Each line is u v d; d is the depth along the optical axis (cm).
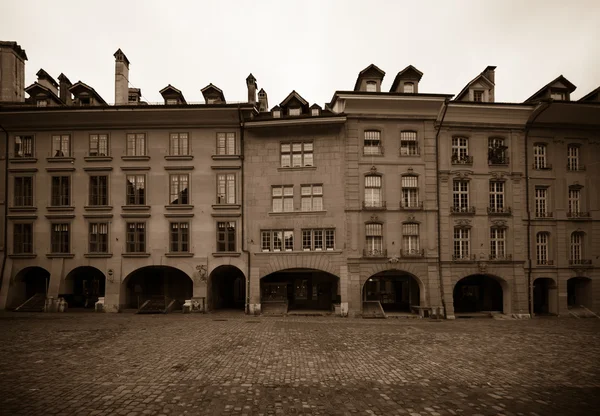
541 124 3020
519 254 2931
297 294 3212
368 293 3238
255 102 3344
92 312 2808
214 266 2873
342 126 2897
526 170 2995
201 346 1622
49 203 2947
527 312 2891
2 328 2056
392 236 2848
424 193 2884
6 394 1018
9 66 3161
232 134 2961
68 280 2930
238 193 2905
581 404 998
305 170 2891
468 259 2888
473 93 3031
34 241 2928
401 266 2825
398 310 3088
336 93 2759
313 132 2917
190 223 2908
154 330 2008
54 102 3164
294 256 2836
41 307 2866
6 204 2952
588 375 1260
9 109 2836
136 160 2950
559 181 3039
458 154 2970
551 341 1833
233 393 1045
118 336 1830
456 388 1116
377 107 2855
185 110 2845
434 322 2539
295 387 1103
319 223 2850
